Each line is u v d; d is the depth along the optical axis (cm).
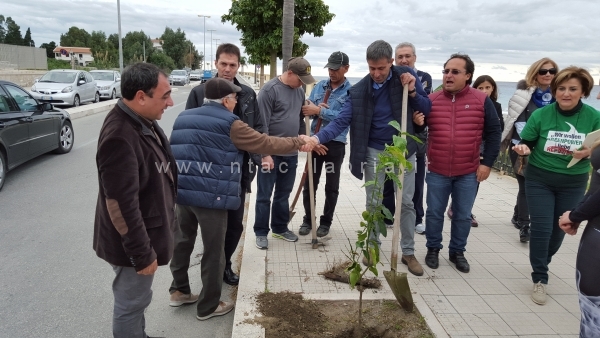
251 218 530
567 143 347
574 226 261
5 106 705
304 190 493
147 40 6744
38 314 340
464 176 399
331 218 486
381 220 301
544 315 331
